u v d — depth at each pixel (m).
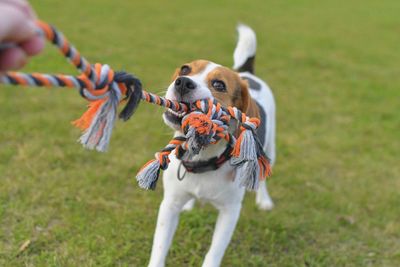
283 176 4.36
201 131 2.05
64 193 3.59
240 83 2.77
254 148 2.09
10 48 0.97
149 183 2.09
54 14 10.15
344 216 3.84
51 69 6.24
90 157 4.16
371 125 5.83
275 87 7.02
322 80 7.66
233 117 2.19
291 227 3.60
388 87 7.58
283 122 5.64
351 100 6.74
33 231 3.15
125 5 12.30
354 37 11.63
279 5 15.34
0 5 0.90
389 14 15.33
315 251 3.39
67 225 3.25
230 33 10.44
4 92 5.33
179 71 2.83
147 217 3.46
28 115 4.83
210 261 2.70
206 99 2.22
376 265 3.33
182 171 2.63
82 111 5.09
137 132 4.77
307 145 5.07
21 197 3.47
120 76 1.51
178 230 3.38
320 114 6.03
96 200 3.57
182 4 13.54
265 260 3.22
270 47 9.66
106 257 2.98
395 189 4.37
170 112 2.31
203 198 2.73
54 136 4.43
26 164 3.89
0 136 4.30
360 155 4.99
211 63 2.76
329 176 4.49
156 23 10.66
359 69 8.64
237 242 3.37
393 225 3.78
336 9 15.58
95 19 10.23
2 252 2.93
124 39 8.83
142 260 3.05
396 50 10.63
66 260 2.92
